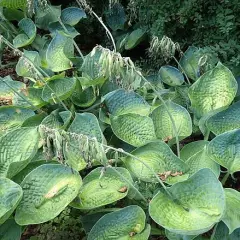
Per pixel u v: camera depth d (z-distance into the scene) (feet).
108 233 2.50
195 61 3.66
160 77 3.72
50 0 5.20
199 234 2.45
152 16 3.92
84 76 3.54
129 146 3.17
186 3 3.58
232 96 3.18
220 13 3.44
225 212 2.40
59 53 3.88
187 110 3.31
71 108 3.41
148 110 3.22
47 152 2.38
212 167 2.76
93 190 2.66
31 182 2.56
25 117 3.40
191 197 2.48
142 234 2.48
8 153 2.68
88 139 2.30
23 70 3.83
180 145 3.41
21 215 2.47
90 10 3.51
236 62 3.34
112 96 3.29
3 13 4.75
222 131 3.04
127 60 2.62
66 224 2.86
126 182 2.66
